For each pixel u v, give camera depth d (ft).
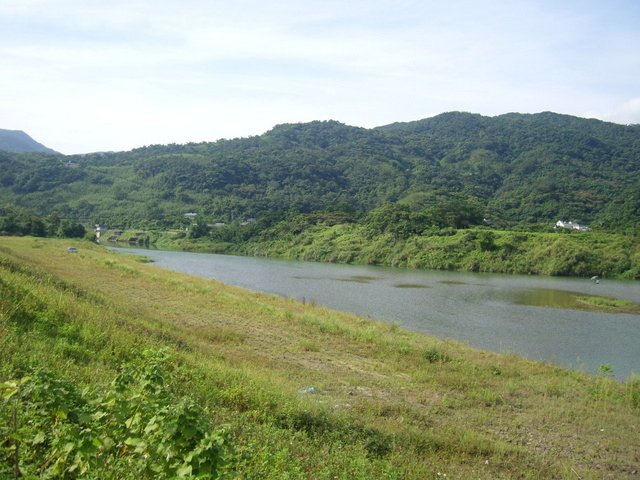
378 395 38.34
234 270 187.93
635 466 29.40
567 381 47.80
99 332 34.58
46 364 23.85
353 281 163.02
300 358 47.93
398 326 73.41
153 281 89.04
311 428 26.89
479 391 41.98
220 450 12.01
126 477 12.95
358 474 21.42
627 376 64.13
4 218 245.04
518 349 76.48
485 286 159.43
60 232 263.70
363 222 291.38
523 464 27.63
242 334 54.54
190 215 387.34
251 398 28.40
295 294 127.75
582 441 32.76
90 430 12.33
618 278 201.05
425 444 28.27
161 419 12.72
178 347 40.09
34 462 13.23
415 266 227.40
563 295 143.64
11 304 33.94
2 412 14.79
